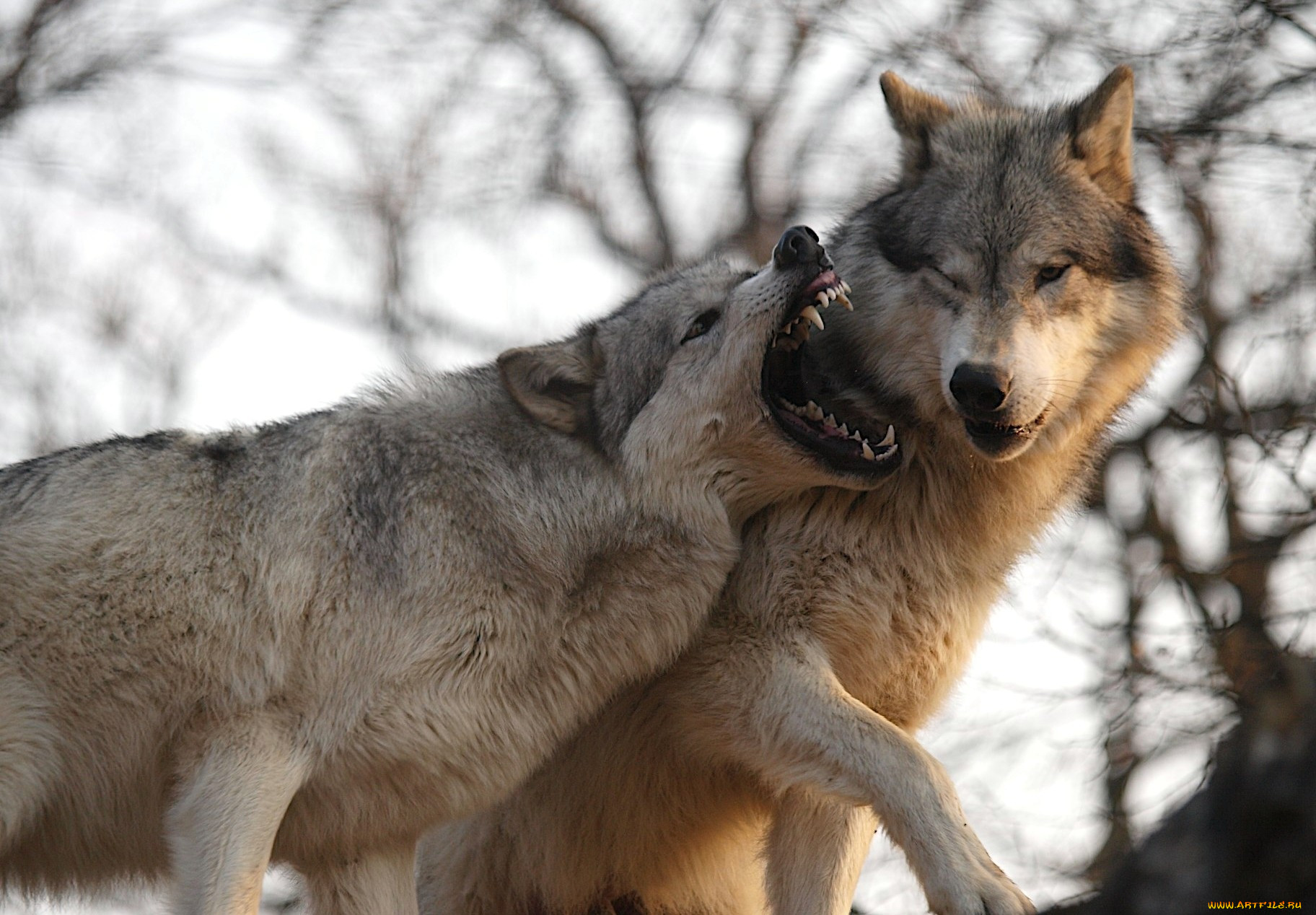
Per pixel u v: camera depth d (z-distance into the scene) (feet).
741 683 35.68
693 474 35.81
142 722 32.86
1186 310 39.73
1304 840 16.34
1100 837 42.68
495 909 41.52
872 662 36.27
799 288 34.91
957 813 32.96
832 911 36.99
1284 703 17.17
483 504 34.78
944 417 35.83
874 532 35.78
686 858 39.63
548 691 34.96
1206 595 46.01
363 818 34.14
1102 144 37.81
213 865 31.40
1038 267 35.47
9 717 32.12
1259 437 46.88
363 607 33.45
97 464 34.47
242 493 34.19
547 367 36.45
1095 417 37.52
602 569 35.32
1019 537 37.45
